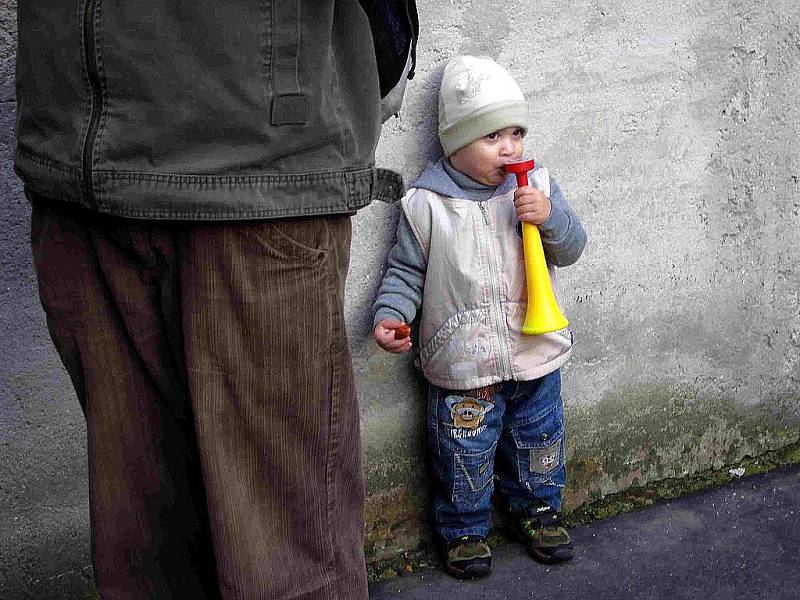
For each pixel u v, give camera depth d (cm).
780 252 295
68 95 148
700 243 281
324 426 165
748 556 268
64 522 230
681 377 291
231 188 146
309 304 157
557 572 260
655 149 267
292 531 169
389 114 182
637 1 254
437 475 256
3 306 212
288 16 143
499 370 240
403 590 253
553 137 253
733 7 267
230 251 152
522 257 236
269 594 167
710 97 270
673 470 299
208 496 162
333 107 152
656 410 290
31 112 153
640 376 284
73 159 148
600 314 272
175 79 142
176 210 146
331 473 169
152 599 181
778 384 310
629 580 257
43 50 149
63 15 146
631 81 259
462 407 245
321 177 152
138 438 171
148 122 144
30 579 229
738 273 290
